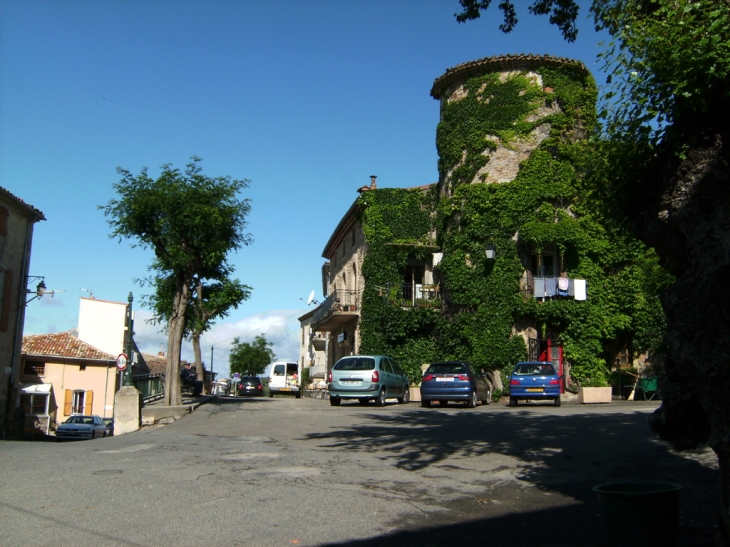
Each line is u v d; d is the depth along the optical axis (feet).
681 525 19.97
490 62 96.12
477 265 91.76
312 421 48.80
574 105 94.12
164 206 60.34
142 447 36.14
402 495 23.66
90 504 21.77
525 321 90.53
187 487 24.50
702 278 15.84
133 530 18.74
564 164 91.61
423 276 106.42
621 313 91.20
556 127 92.94
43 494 23.25
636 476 27.17
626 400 88.58
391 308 98.99
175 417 55.67
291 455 32.50
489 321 89.45
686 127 17.70
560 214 90.33
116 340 155.02
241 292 125.49
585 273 90.74
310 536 18.43
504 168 93.61
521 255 91.97
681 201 17.30
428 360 98.73
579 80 96.32
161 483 25.25
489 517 20.83
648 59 17.95
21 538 17.92
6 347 83.35
